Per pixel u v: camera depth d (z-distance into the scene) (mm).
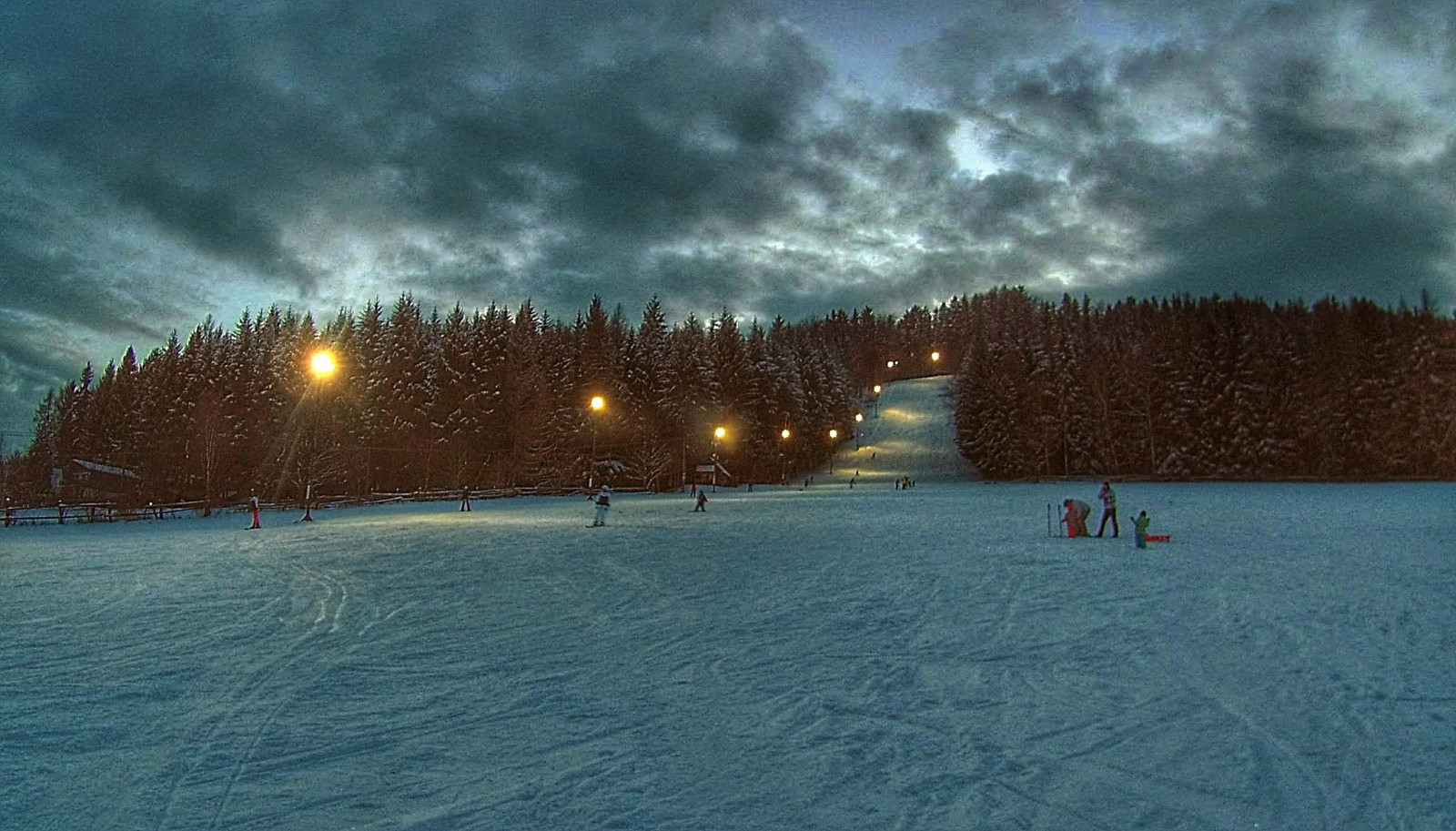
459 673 7270
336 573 13953
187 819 4289
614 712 6172
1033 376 77625
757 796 4605
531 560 15961
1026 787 4738
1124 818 4324
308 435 54219
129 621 9625
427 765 5070
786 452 83375
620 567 14766
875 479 81625
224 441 57938
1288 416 67312
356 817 4332
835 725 5891
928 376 154375
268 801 4523
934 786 4750
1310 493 47750
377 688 6770
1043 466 77188
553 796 4602
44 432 81438
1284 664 7582
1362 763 5094
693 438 73375
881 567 14766
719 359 81625
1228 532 22406
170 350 73938
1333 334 68438
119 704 6270
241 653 7977
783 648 8289
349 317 74375
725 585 12547
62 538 25469
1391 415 65625
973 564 15203
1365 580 13016
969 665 7590
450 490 55219
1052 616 10008
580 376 73375
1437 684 6828
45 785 4707
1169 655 7949
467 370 62156
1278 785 4770
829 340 178875
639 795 4629
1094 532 23422
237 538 22656
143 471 58531
